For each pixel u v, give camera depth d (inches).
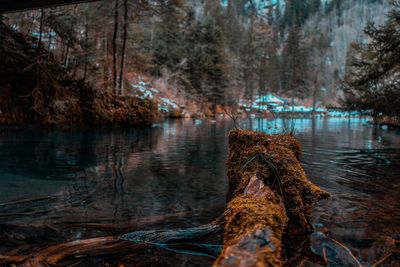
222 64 1643.7
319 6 5452.8
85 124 692.1
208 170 252.1
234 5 4672.7
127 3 816.3
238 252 66.6
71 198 168.9
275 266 64.4
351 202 159.5
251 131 156.1
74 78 717.9
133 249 105.3
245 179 124.9
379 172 241.8
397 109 711.1
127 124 745.6
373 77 714.2
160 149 379.9
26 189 186.5
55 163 273.9
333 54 3777.1
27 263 95.4
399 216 138.0
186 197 172.4
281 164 129.3
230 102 1765.5
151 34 1577.3
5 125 549.3
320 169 254.1
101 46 1035.9
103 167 260.4
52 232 120.1
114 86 803.4
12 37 614.9
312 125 987.3
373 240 112.3
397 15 663.8
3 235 116.4
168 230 115.1
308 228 119.6
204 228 112.3
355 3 5502.0
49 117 620.4
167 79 1546.5
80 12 743.1
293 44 2362.2
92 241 110.3
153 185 200.7
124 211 146.8
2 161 276.5
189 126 848.3
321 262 96.2
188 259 99.1
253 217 87.0
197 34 1647.4
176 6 869.8
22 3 479.5
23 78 599.8
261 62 2267.5
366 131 716.0
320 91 2952.8
